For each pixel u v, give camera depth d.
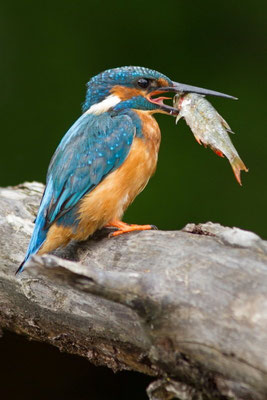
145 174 8.91
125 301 6.43
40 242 8.33
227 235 6.89
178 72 15.61
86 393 10.23
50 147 15.38
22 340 10.27
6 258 8.67
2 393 10.15
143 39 15.69
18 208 9.55
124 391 10.21
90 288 6.31
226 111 15.34
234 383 6.18
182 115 8.73
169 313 6.38
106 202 8.47
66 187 8.53
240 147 15.13
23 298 8.33
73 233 8.43
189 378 6.50
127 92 9.42
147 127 9.04
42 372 10.27
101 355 8.02
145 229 8.35
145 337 6.94
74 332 8.01
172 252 7.07
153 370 7.37
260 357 5.86
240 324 6.00
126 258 7.57
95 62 15.66
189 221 14.79
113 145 8.64
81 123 9.12
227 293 6.21
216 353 6.14
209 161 15.15
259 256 6.56
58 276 6.29
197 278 6.43
